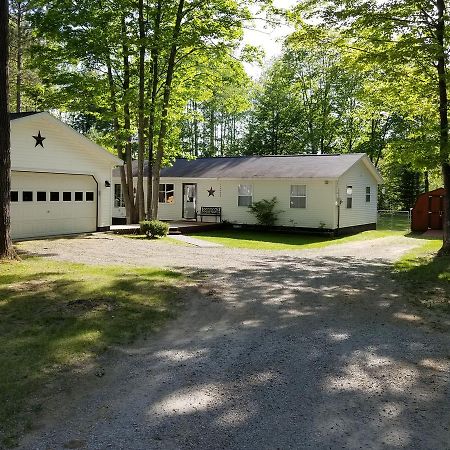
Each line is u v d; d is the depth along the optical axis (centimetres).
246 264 1196
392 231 2472
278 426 387
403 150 1347
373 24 1303
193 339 608
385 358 548
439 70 1280
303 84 3856
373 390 459
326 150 3972
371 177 2588
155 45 1738
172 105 2116
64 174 1644
